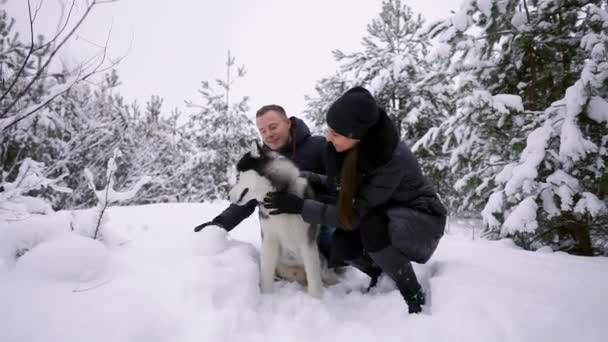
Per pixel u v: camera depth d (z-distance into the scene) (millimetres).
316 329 1831
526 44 3836
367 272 2494
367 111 1890
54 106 5230
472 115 3916
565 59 3877
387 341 1640
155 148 6938
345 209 1986
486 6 3762
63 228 2064
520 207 3127
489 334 1526
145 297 1593
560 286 1910
